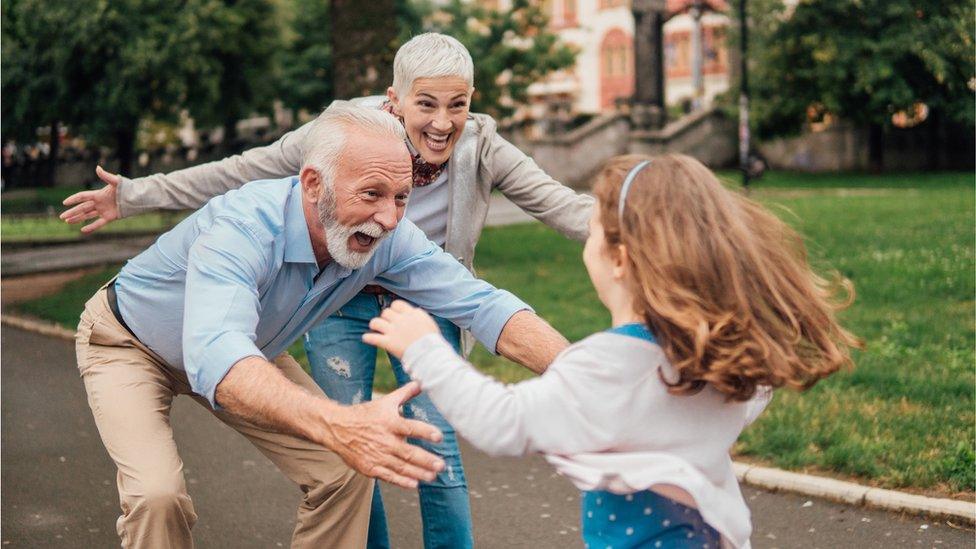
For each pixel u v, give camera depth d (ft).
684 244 6.81
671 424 6.94
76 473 18.81
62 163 107.14
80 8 79.30
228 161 12.44
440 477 12.06
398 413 7.70
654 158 7.25
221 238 9.27
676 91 175.42
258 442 10.67
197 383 8.51
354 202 9.11
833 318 7.23
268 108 111.24
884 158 74.64
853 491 15.83
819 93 72.23
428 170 12.10
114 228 63.52
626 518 7.18
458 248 12.41
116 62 81.56
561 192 12.37
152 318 10.27
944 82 58.80
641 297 6.93
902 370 21.16
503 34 110.52
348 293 10.32
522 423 6.86
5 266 48.55
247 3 87.92
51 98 83.82
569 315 29.60
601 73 187.93
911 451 16.93
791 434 17.78
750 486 16.78
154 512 9.54
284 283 9.76
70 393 24.93
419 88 11.64
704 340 6.58
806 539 14.73
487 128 12.41
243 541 15.53
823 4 67.51
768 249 7.01
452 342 12.22
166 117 89.25
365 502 10.53
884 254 33.86
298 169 12.26
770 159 85.10
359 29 39.70
